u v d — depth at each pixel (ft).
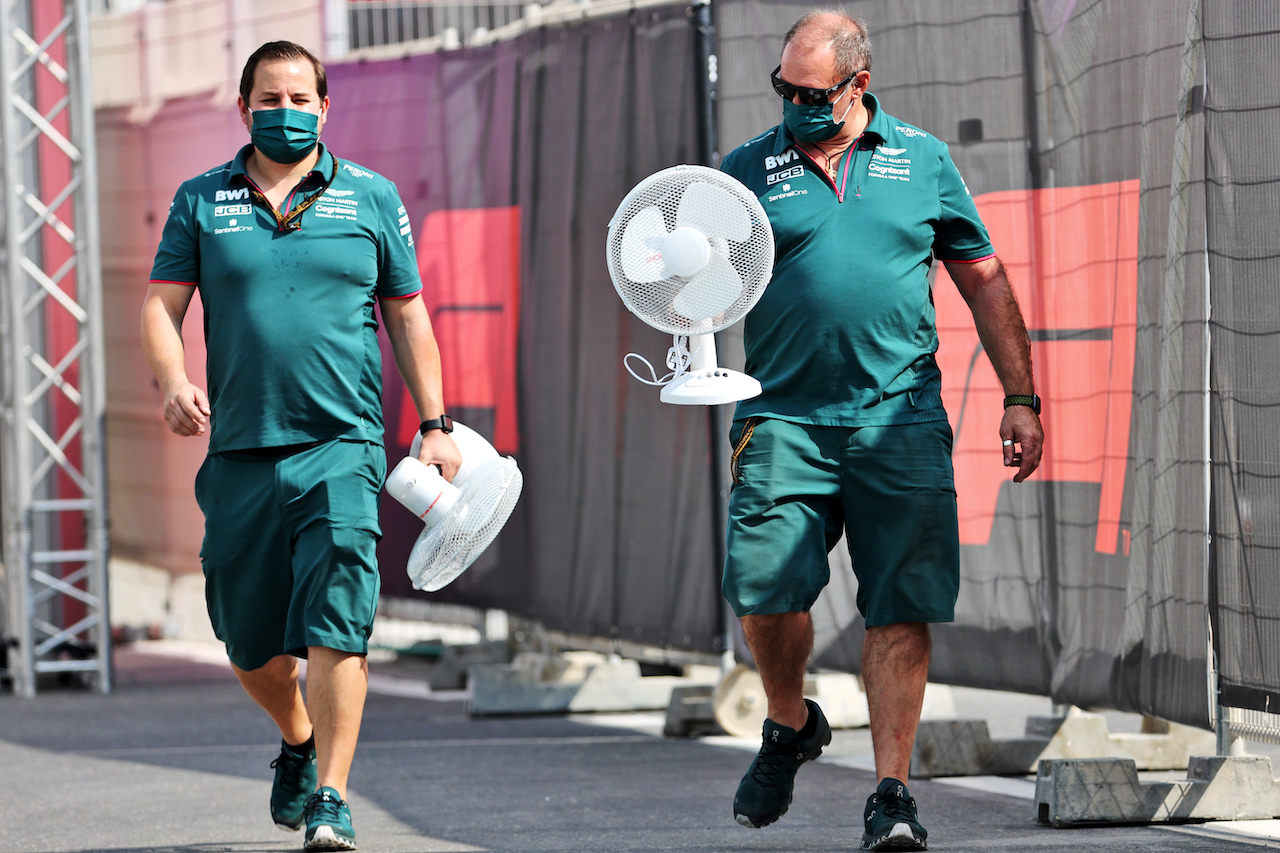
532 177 94.68
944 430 46.68
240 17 120.16
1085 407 58.39
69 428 124.67
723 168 48.93
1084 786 51.47
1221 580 49.93
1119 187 56.03
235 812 60.54
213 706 102.17
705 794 61.98
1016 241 61.46
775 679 46.80
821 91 44.91
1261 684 48.49
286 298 47.70
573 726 87.45
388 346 106.11
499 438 98.17
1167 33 53.16
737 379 45.73
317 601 46.88
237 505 47.98
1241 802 52.39
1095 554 57.98
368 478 48.34
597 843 50.08
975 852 44.86
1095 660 58.03
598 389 89.45
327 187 48.65
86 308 113.09
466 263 100.37
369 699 103.96
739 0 74.08
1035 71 60.49
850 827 52.54
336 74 109.81
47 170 128.26
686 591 83.15
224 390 48.03
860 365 45.75
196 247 48.96
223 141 121.70
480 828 54.54
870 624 46.26
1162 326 53.47
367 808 60.29
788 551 45.85
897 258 45.96
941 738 64.64
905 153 46.73
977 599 64.03
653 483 85.40
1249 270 48.70
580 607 91.50
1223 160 49.57
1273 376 47.91
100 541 113.09
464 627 118.93
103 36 129.08
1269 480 48.16
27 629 111.34
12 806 64.08
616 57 87.71
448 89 101.96
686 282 46.26
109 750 82.43
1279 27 47.75
